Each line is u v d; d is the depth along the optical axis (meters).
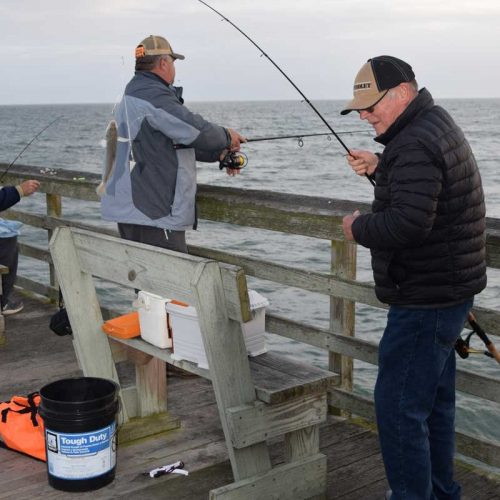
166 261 2.71
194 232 15.83
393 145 2.22
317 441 2.87
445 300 2.29
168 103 3.52
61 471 2.85
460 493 2.67
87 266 3.20
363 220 2.29
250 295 2.93
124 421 3.34
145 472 3.04
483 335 2.54
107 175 3.71
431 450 2.57
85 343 3.29
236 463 2.68
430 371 2.34
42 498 2.83
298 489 2.81
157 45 3.61
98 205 20.59
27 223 5.60
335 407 3.60
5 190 4.28
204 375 2.80
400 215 2.18
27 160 45.50
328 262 13.22
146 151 3.58
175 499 2.85
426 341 2.32
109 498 2.84
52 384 2.96
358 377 7.39
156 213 3.63
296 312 9.71
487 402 6.69
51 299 5.60
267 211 3.58
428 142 2.16
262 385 2.67
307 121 122.25
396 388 2.37
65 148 60.31
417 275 2.28
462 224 2.24
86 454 2.84
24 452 3.14
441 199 2.21
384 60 2.30
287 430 2.72
